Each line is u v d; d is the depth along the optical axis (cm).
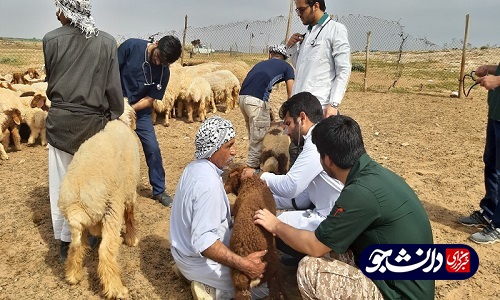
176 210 342
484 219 500
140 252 432
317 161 359
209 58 2730
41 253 429
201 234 314
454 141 885
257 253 310
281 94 1472
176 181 636
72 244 353
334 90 468
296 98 384
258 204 332
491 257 438
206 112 1129
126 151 400
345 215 267
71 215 338
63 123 387
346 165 280
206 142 325
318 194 378
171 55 496
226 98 1180
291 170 370
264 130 639
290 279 374
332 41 467
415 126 1025
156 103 932
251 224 316
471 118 1118
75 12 375
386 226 269
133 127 482
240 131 964
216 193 319
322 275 286
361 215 264
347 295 280
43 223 493
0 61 2456
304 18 479
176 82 968
